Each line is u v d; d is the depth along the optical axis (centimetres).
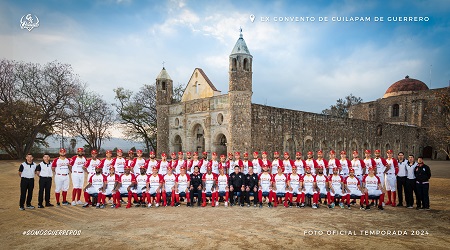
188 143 3284
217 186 1365
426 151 5969
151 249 775
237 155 1547
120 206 1332
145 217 1116
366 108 6625
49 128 4231
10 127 3866
